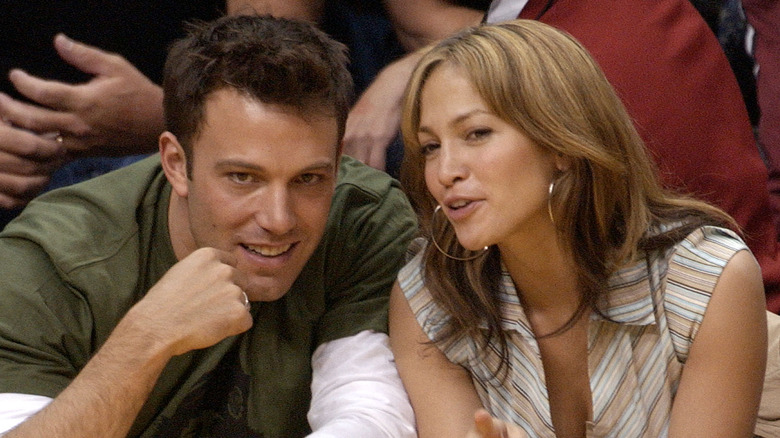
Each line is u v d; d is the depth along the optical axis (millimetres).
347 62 5691
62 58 7961
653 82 7129
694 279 5340
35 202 6020
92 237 5723
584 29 7305
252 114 5180
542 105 5086
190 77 5332
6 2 7949
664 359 5410
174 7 8359
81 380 5016
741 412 5336
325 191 5457
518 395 5602
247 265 5477
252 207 5320
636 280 5406
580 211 5328
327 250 6105
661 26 7281
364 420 5430
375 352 5828
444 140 5191
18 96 8156
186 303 5164
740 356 5305
